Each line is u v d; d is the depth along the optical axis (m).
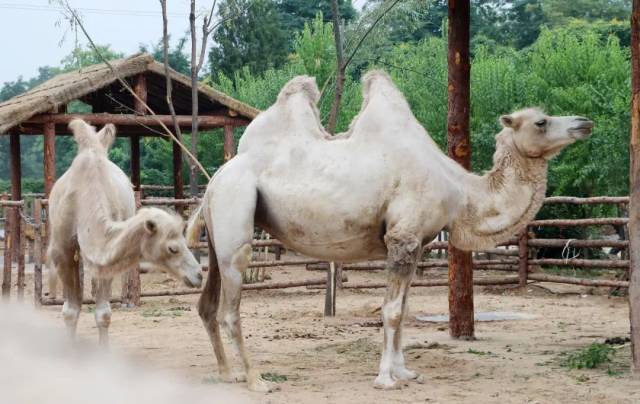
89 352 8.80
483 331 10.84
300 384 7.34
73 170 8.45
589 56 21.06
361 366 8.27
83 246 7.99
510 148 7.52
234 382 7.44
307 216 7.30
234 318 7.26
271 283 14.84
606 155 17.80
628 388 7.09
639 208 7.68
